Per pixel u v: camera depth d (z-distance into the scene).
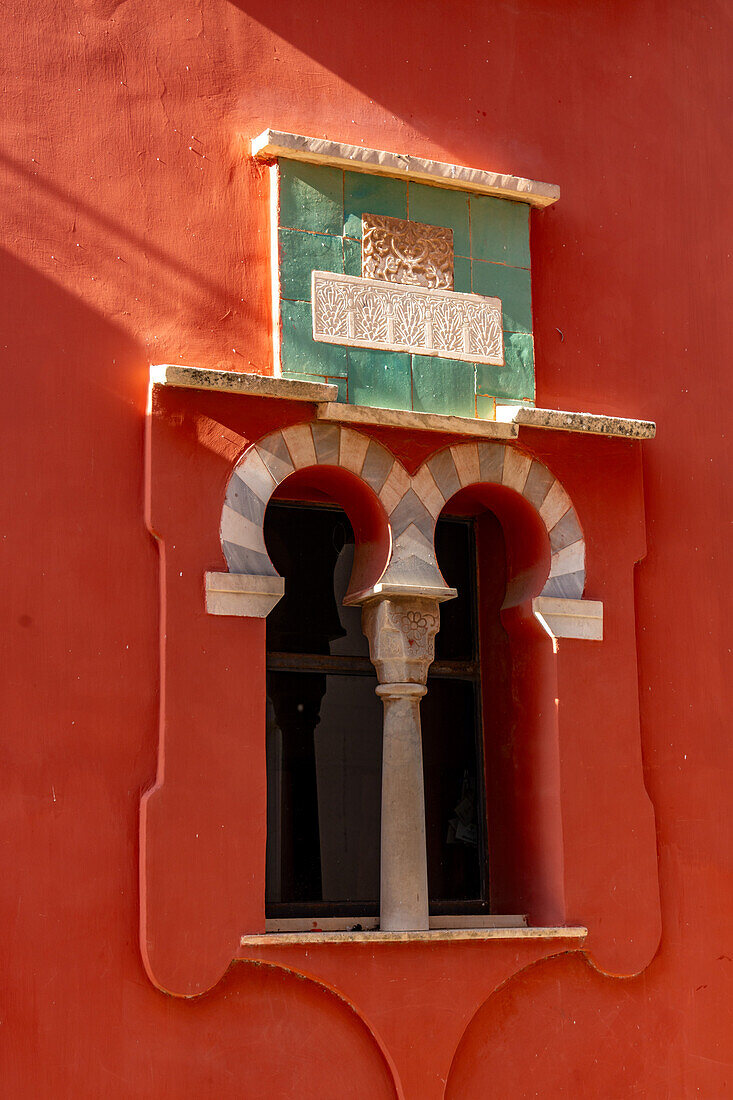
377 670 6.66
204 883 5.91
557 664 6.91
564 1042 6.61
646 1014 6.85
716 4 8.25
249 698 6.16
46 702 5.83
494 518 7.48
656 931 6.88
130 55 6.56
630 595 7.22
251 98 6.82
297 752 6.82
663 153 7.98
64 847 5.75
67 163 6.31
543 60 7.70
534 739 7.00
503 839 7.13
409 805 6.45
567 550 7.09
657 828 7.09
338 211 6.82
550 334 7.39
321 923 6.39
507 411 6.93
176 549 6.15
